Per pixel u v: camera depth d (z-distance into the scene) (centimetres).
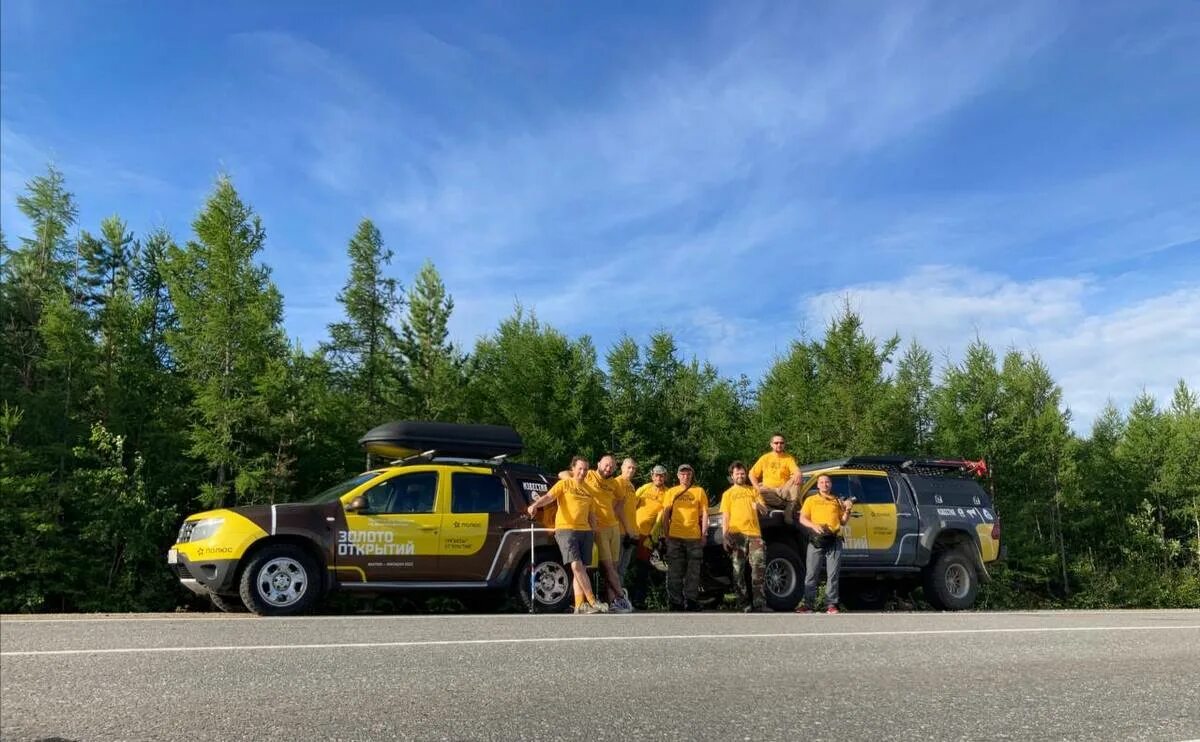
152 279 2312
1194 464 2908
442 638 731
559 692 521
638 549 1415
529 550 1159
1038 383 2858
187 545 1046
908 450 2633
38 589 1642
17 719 434
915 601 1716
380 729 428
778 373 2895
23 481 1645
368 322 2384
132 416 1883
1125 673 636
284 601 1038
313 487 1973
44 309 1950
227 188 1981
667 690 535
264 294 1969
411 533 1106
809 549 1256
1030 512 2700
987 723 465
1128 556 2816
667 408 2364
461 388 2127
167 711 455
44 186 2225
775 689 545
